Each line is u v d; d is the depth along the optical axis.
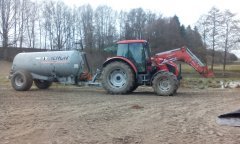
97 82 18.34
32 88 20.61
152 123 9.05
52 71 18.81
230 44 54.25
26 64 19.23
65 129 8.30
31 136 7.66
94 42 62.56
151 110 11.25
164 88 16.22
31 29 67.56
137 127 8.56
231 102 13.50
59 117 9.92
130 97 15.38
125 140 7.33
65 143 7.09
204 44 55.38
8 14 67.06
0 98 15.04
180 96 15.88
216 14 54.88
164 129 8.34
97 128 8.43
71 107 11.98
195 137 7.57
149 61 17.00
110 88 17.02
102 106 12.20
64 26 67.06
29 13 67.81
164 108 11.73
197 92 18.08
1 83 25.12
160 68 17.03
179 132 8.03
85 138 7.47
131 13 69.81
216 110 11.30
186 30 67.19
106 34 65.88
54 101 13.83
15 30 67.31
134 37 67.75
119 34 68.00
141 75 17.06
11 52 64.94
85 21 67.62
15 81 19.03
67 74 18.64
